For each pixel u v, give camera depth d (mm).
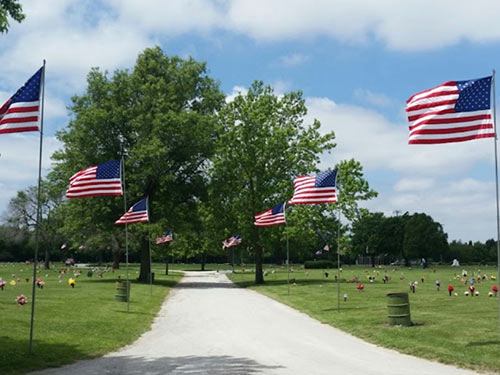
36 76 14000
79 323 18500
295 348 14414
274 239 46375
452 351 13047
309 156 48281
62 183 47531
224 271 81125
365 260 140375
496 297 26641
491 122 14336
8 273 59969
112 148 46281
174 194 46625
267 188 46938
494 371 11141
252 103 48156
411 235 112938
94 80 46625
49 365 12336
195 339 16312
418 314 19969
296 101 50062
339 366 11711
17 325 17125
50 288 34094
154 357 13266
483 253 131375
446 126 14586
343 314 21750
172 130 43406
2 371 11531
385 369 11352
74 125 45406
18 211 85500
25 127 13766
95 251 92688
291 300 29359
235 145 47031
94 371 11547
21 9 13320
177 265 112625
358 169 46938
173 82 47156
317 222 46562
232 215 48406
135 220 27172
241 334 17266
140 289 37062
